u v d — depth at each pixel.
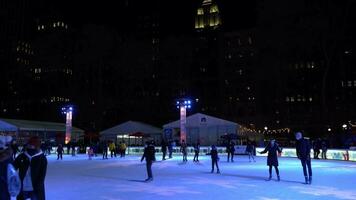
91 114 89.75
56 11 161.62
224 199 12.08
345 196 12.63
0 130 50.16
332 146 47.44
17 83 121.44
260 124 104.88
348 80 110.69
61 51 111.75
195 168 25.23
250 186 15.30
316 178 18.17
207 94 132.38
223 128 50.38
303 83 115.94
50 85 111.19
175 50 93.50
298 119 113.50
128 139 59.38
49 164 29.89
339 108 82.56
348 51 105.06
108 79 90.75
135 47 91.25
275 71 92.94
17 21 162.62
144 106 88.31
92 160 35.75
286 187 14.92
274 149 17.34
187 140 51.03
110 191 14.00
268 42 83.38
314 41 66.81
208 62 135.12
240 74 126.88
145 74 90.12
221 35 131.62
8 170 6.47
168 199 12.12
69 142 48.94
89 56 92.00
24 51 158.25
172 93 90.31
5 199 6.37
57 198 12.37
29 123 55.66
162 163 30.70
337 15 62.91
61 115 106.00
